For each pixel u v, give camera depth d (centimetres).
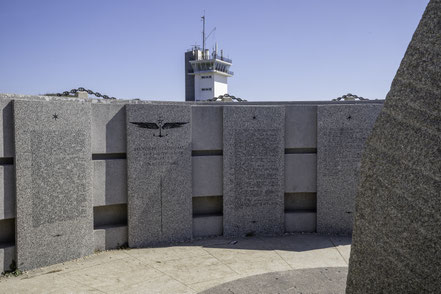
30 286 870
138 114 1159
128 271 960
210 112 1263
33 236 983
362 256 516
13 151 966
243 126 1268
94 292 832
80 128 1066
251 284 835
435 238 431
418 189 450
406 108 475
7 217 961
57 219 1025
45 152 1002
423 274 442
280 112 1289
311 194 1352
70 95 1320
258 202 1287
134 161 1156
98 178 1130
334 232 1300
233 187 1267
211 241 1222
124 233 1168
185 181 1220
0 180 950
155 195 1183
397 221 472
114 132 1150
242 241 1218
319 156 1297
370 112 1273
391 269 478
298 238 1248
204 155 1273
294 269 948
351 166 1282
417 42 474
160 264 1009
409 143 465
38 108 988
